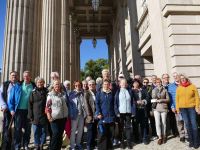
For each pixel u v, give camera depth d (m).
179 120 7.49
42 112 6.70
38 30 13.06
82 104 7.37
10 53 10.38
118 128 7.62
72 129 7.20
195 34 10.59
